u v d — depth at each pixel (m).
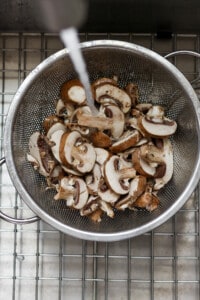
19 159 0.67
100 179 0.68
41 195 0.68
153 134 0.67
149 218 0.66
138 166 0.68
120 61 0.68
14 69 0.79
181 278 0.76
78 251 0.77
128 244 0.77
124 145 0.68
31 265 0.77
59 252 0.77
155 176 0.68
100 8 0.71
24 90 0.64
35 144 0.68
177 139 0.70
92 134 0.68
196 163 0.64
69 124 0.68
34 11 0.71
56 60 0.64
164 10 0.72
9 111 0.64
